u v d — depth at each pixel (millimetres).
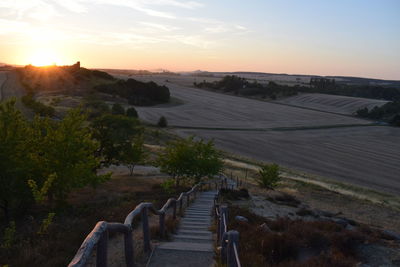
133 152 32000
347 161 67438
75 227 9664
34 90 142750
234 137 87312
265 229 12250
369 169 61531
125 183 27938
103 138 30297
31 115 77125
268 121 119625
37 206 14938
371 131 106688
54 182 13586
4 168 12461
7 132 12961
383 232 16797
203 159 26688
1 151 12508
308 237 11852
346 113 152250
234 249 5449
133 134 31750
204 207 16781
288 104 176250
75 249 7809
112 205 15367
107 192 22062
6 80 172625
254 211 21156
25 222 11820
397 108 141625
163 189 24406
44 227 8625
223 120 116688
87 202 17094
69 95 133250
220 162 28078
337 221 20047
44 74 177375
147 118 106938
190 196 21344
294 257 10055
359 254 11953
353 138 94562
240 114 133375
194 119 114500
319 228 15172
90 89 149000
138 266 6598
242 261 7684
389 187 49688
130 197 19109
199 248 7742
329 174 56406
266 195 29594
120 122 30828
